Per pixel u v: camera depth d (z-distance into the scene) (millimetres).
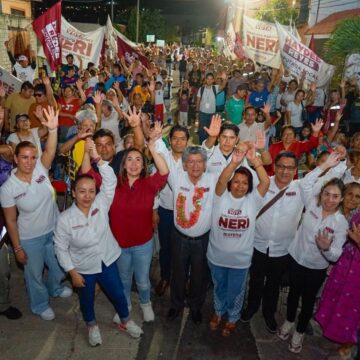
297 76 10805
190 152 3773
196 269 4137
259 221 4035
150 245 4078
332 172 4602
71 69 11922
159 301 4793
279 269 4156
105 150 4387
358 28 12719
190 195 3906
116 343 4109
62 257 3650
